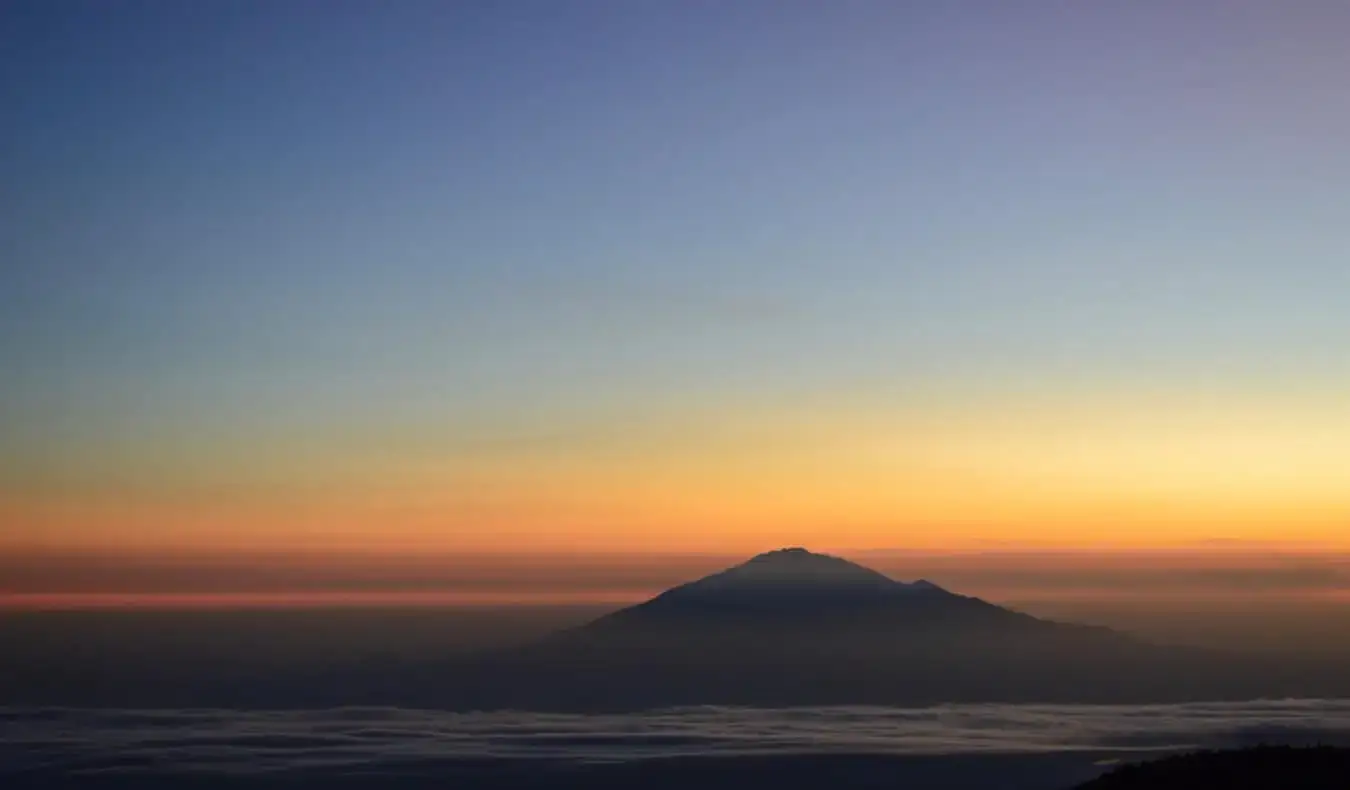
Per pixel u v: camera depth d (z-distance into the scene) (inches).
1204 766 2736.2
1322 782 2529.5
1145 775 2733.8
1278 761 2694.4
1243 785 2564.0
